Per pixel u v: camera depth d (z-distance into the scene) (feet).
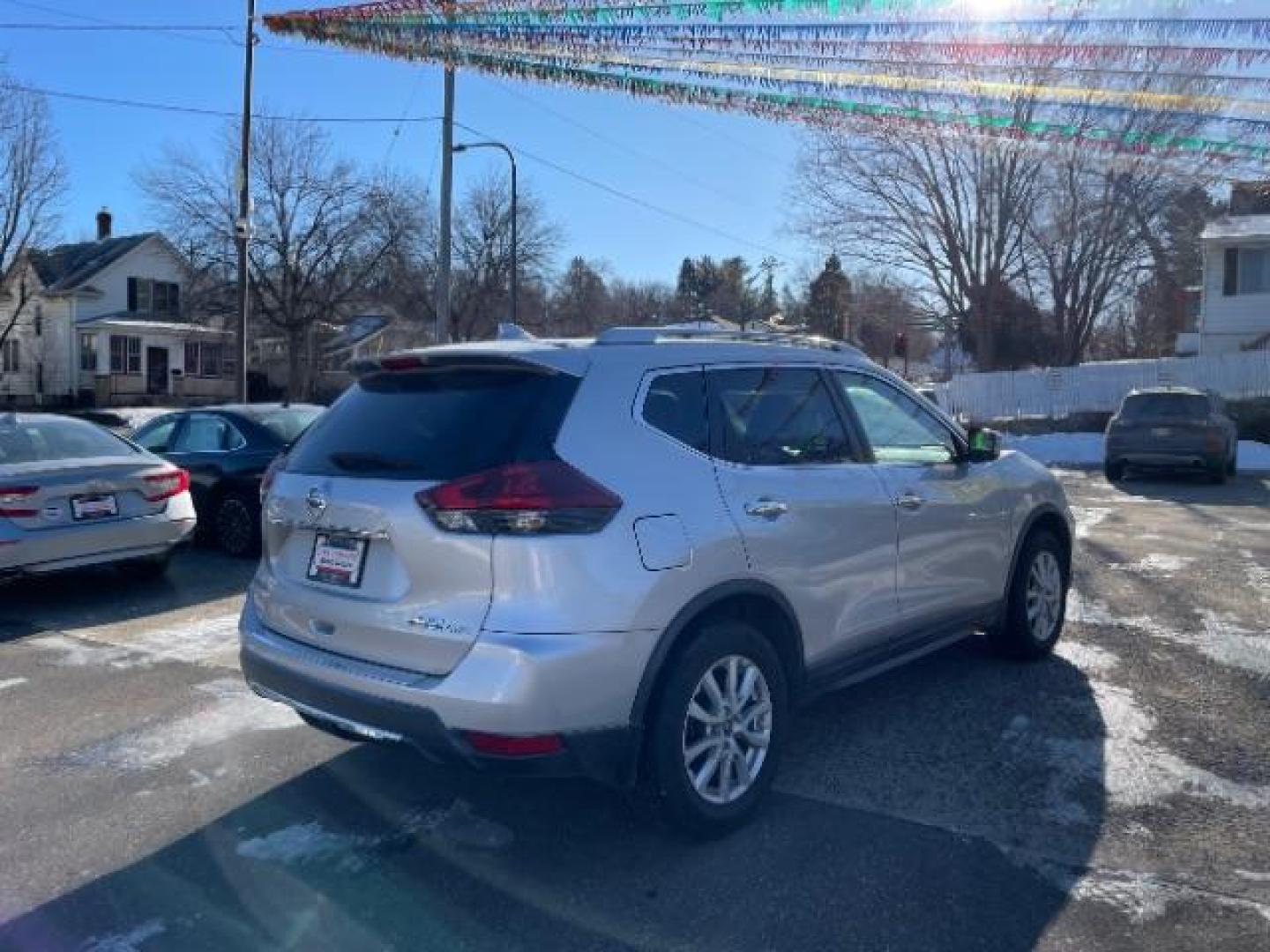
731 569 12.34
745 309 264.11
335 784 13.99
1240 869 11.48
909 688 17.78
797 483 13.55
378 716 11.49
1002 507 17.85
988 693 17.44
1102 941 10.12
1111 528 37.01
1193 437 54.34
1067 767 14.29
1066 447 80.84
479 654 10.87
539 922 10.56
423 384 12.79
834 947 10.09
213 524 31.22
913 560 15.52
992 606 17.83
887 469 15.34
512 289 90.22
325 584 12.32
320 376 154.20
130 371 151.84
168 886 11.34
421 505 11.26
